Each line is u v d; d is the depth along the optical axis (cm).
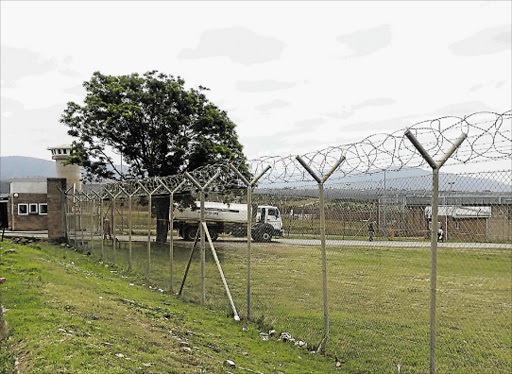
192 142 2397
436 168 529
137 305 957
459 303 655
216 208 1184
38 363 579
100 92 2475
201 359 652
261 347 743
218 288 1092
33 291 945
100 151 2555
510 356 600
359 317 760
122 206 1767
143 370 577
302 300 905
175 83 2422
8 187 4325
